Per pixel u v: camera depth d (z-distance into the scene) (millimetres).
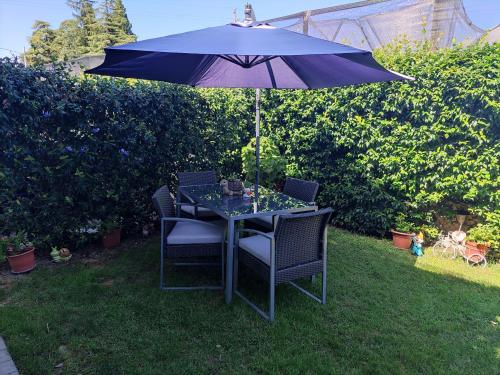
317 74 2963
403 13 4543
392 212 4203
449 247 3922
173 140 4387
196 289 2914
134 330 2314
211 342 2219
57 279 3039
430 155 3758
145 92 3926
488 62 3322
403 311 2676
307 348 2188
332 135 4469
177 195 3816
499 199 3523
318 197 4906
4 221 3221
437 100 3637
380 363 2074
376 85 3988
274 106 5035
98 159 3656
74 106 3312
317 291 2969
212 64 3193
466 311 2707
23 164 3203
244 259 2740
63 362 1997
